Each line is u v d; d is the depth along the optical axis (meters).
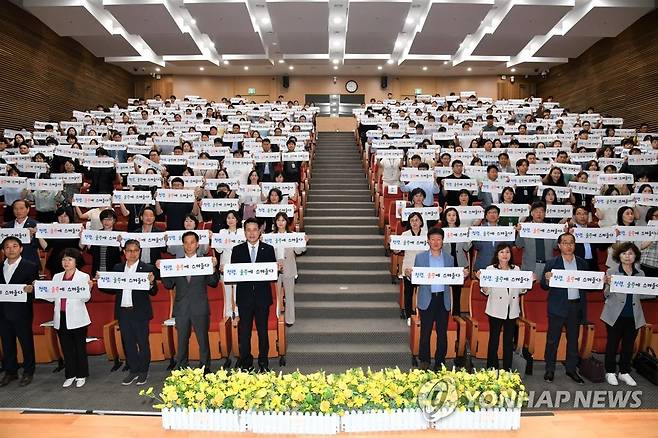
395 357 6.27
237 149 12.12
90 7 15.80
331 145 17.17
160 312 6.61
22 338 5.81
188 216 6.65
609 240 6.23
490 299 5.76
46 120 17.53
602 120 16.08
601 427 3.61
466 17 16.11
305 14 16.05
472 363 6.17
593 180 9.09
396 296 7.48
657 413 3.85
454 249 7.02
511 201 7.77
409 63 23.34
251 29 17.59
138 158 9.99
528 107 18.67
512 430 3.58
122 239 6.32
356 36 18.97
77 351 5.73
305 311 7.20
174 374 3.86
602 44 19.47
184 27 18.11
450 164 9.88
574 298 5.70
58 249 7.14
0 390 5.66
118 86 24.33
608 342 5.75
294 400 3.57
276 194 7.76
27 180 8.12
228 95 27.22
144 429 3.64
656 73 15.98
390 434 3.53
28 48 16.44
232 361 6.38
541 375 5.94
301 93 27.25
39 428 3.65
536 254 6.72
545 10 15.29
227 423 3.60
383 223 9.49
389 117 15.86
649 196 7.18
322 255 8.86
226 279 5.58
